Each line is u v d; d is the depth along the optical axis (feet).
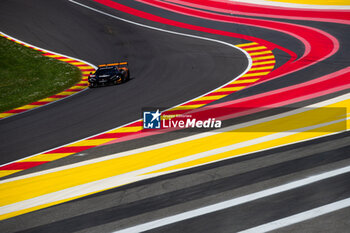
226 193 74.28
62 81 247.70
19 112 185.68
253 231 59.36
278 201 68.23
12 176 102.78
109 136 130.11
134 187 83.82
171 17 390.63
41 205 80.69
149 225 65.21
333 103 141.18
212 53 280.92
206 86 197.88
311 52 256.93
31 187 92.38
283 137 108.27
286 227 59.47
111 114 160.97
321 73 197.16
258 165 87.61
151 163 99.19
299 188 72.49
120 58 293.43
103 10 408.87
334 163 82.84
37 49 322.75
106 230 65.41
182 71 240.32
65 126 150.82
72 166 104.27
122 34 348.18
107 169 98.37
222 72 227.61
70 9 408.26
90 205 76.95
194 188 78.69
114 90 210.38
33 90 238.07
